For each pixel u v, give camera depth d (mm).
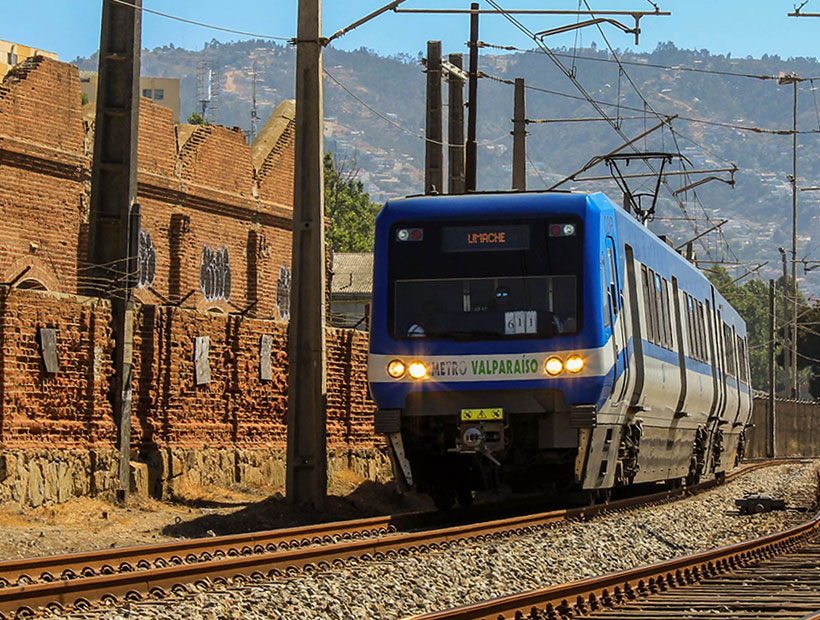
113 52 43875
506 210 38500
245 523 39062
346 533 34438
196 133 70062
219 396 48969
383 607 23562
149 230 65625
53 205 59719
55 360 39562
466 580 26953
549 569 29688
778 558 33719
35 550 30938
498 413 37375
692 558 29750
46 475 38125
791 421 166875
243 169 74375
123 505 41000
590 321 37500
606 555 33125
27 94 58094
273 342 52844
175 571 23672
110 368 42344
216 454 47594
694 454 59875
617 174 62438
